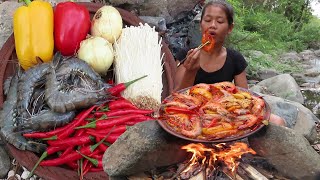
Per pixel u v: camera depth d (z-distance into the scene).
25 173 0.74
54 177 0.68
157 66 0.81
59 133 0.69
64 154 0.69
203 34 0.72
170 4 1.05
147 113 0.73
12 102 0.74
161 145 0.53
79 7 0.81
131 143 0.53
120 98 0.75
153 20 0.99
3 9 0.85
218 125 0.51
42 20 0.77
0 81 0.78
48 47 0.77
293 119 0.86
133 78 0.78
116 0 0.98
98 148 0.70
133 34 0.84
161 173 0.57
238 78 0.79
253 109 0.53
